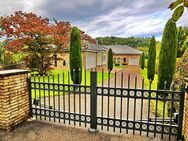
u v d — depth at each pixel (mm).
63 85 4324
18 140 3641
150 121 4004
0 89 3918
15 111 4246
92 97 4062
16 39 13609
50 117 4598
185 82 3615
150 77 13688
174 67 7848
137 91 3746
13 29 13797
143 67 27344
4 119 3996
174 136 3828
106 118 4039
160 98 3648
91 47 25500
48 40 14203
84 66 21438
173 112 4305
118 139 3707
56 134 3916
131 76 17734
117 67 34406
